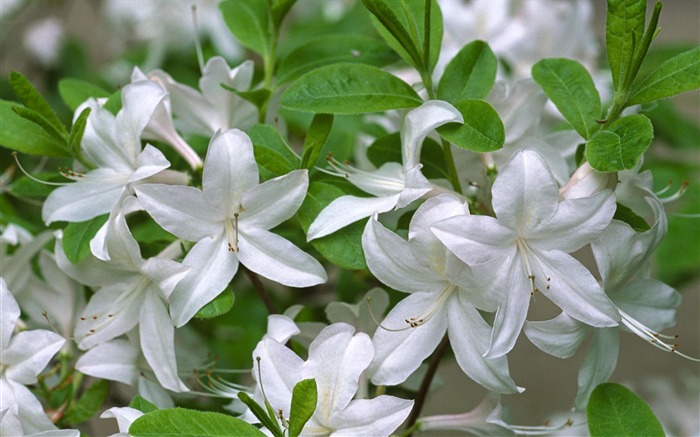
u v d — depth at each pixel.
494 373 0.50
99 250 0.52
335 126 0.61
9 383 0.53
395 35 0.53
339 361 0.50
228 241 0.52
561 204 0.50
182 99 0.57
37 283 0.56
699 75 0.51
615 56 0.51
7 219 0.60
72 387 0.56
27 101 0.54
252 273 0.55
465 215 0.49
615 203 0.50
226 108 0.58
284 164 0.53
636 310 0.53
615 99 0.51
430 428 0.54
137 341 0.54
